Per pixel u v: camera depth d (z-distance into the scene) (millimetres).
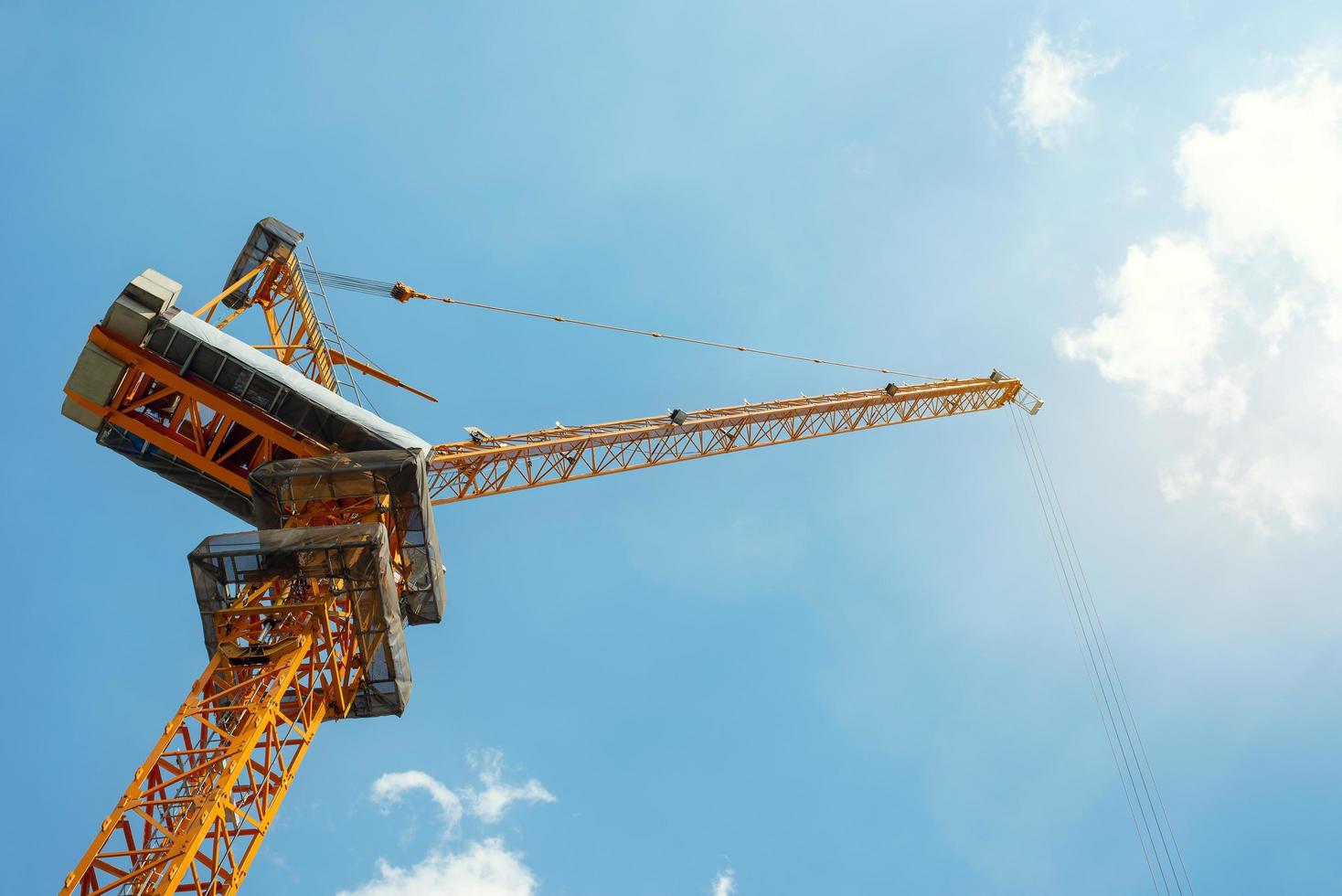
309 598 53719
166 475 59906
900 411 117688
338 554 51688
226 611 51375
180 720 46688
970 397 127062
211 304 66188
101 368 54469
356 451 57312
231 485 57844
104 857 41375
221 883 42875
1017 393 129875
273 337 76312
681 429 92750
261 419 56062
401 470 55500
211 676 49500
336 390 75625
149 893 40188
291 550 51062
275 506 56719
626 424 88688
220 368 55094
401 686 54562
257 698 48344
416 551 58938
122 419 56344
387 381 79312
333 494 56750
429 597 60000
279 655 50312
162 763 45312
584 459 85188
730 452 98250
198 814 42438
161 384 56438
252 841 44719
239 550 50906
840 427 110312
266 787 46312
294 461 55125
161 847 42000
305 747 49594
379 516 58188
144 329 53750
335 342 78188
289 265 76438
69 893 40000
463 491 77688
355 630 52875
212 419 58719
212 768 45500
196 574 51094
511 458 79750
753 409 100500
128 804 42875
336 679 51812
